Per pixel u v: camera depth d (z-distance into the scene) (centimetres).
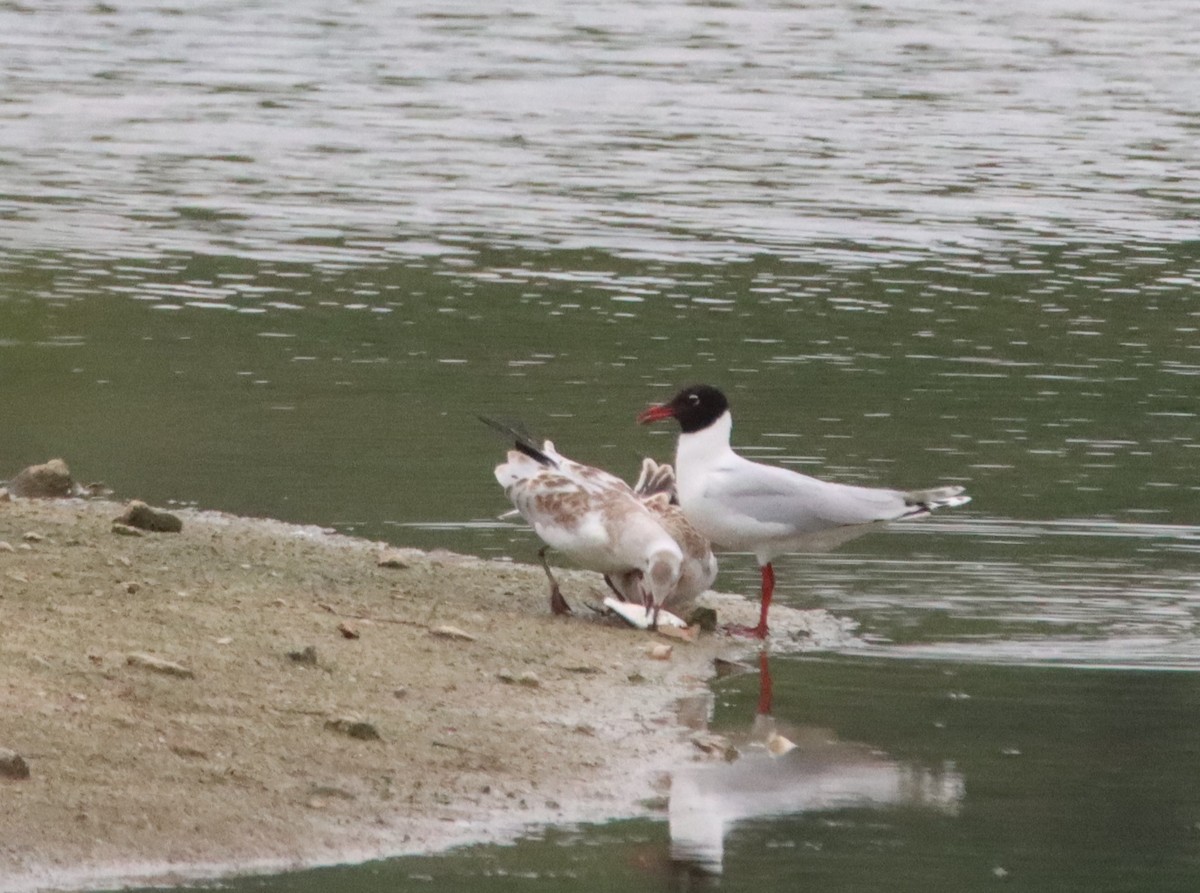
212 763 981
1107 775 1075
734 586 1476
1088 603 1417
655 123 3681
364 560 1430
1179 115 3816
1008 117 3762
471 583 1406
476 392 2027
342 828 944
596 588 1435
